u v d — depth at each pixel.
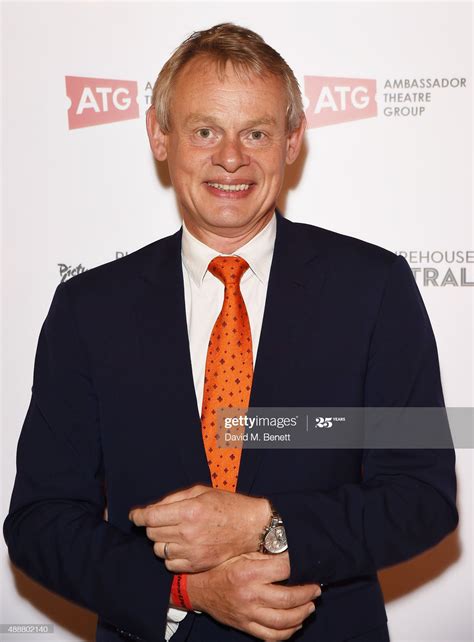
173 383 1.65
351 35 2.33
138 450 1.65
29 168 2.36
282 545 1.50
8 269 2.36
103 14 2.35
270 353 1.64
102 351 1.70
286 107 1.70
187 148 1.66
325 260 1.75
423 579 2.39
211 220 1.67
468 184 2.32
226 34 1.69
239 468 1.60
